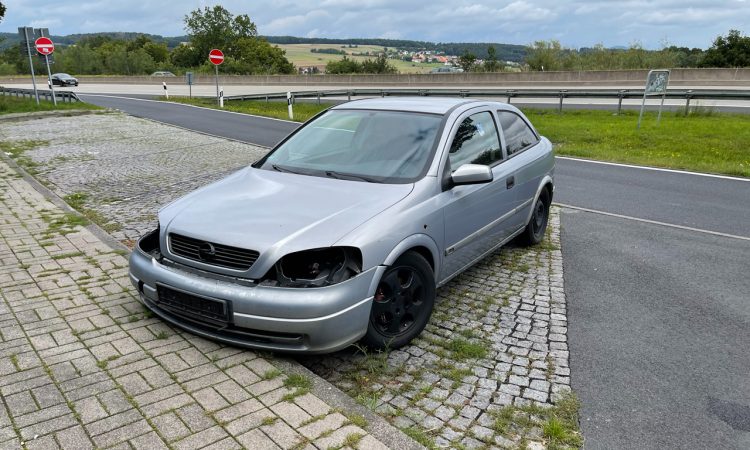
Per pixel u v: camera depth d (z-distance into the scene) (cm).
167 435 278
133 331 391
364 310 351
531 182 589
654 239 684
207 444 272
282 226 355
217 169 1090
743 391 353
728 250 641
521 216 585
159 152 1320
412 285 391
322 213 369
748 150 1438
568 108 2525
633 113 2278
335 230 350
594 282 539
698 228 734
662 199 907
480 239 493
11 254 557
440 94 2600
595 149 1492
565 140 1662
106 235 625
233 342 352
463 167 422
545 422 314
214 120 2211
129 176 1013
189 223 377
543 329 435
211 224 369
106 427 284
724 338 425
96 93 4472
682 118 2066
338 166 448
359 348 373
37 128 1828
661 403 338
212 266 355
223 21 9538
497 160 527
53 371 336
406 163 434
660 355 398
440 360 382
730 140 1580
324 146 479
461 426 308
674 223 759
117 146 1420
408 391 343
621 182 1053
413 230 383
